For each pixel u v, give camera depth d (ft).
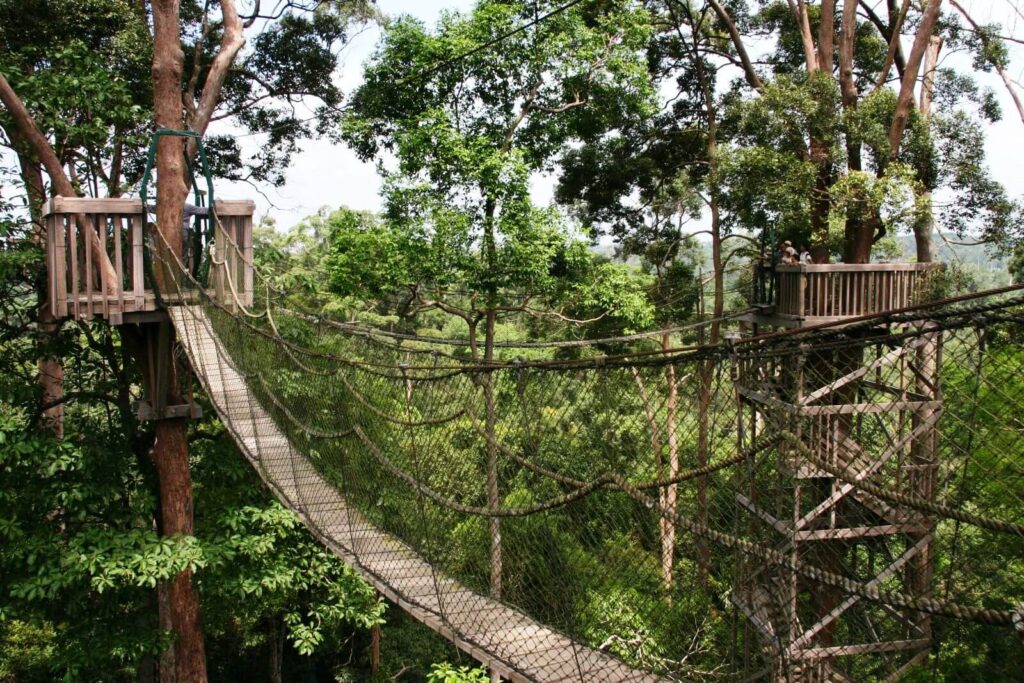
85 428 42.32
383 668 58.23
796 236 48.62
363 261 56.54
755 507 18.98
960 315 12.87
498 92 57.72
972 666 15.52
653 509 13.34
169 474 38.22
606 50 57.16
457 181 54.13
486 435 17.60
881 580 23.59
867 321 13.75
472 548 19.42
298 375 27.61
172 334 36.24
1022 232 45.42
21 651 54.54
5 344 44.34
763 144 47.14
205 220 35.63
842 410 23.95
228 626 61.77
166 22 38.58
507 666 16.07
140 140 46.55
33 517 37.06
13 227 41.32
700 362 14.71
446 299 58.90
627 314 56.75
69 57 44.93
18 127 42.04
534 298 62.23
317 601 46.60
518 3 56.44
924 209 42.70
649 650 15.98
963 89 50.11
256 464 27.66
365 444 21.70
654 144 70.03
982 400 17.61
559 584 16.98
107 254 34.88
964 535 19.51
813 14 65.21
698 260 72.23
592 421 16.01
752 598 18.52
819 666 23.13
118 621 38.96
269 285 34.71
